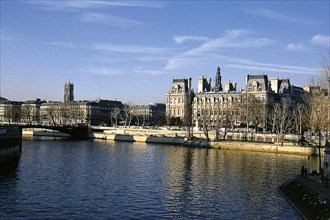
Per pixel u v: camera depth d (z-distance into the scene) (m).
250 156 132.12
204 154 138.50
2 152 96.12
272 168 101.12
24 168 93.12
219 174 90.38
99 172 90.81
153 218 54.25
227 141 170.62
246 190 72.38
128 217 54.41
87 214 55.19
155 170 95.81
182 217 55.00
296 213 57.00
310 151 138.50
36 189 69.75
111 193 68.31
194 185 76.69
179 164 108.12
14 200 61.50
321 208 51.91
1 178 78.88
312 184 64.44
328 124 123.19
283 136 159.00
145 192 69.62
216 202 63.19
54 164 102.00
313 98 135.25
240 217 55.22
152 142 198.88
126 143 192.88
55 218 52.91
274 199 65.38
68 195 65.88
